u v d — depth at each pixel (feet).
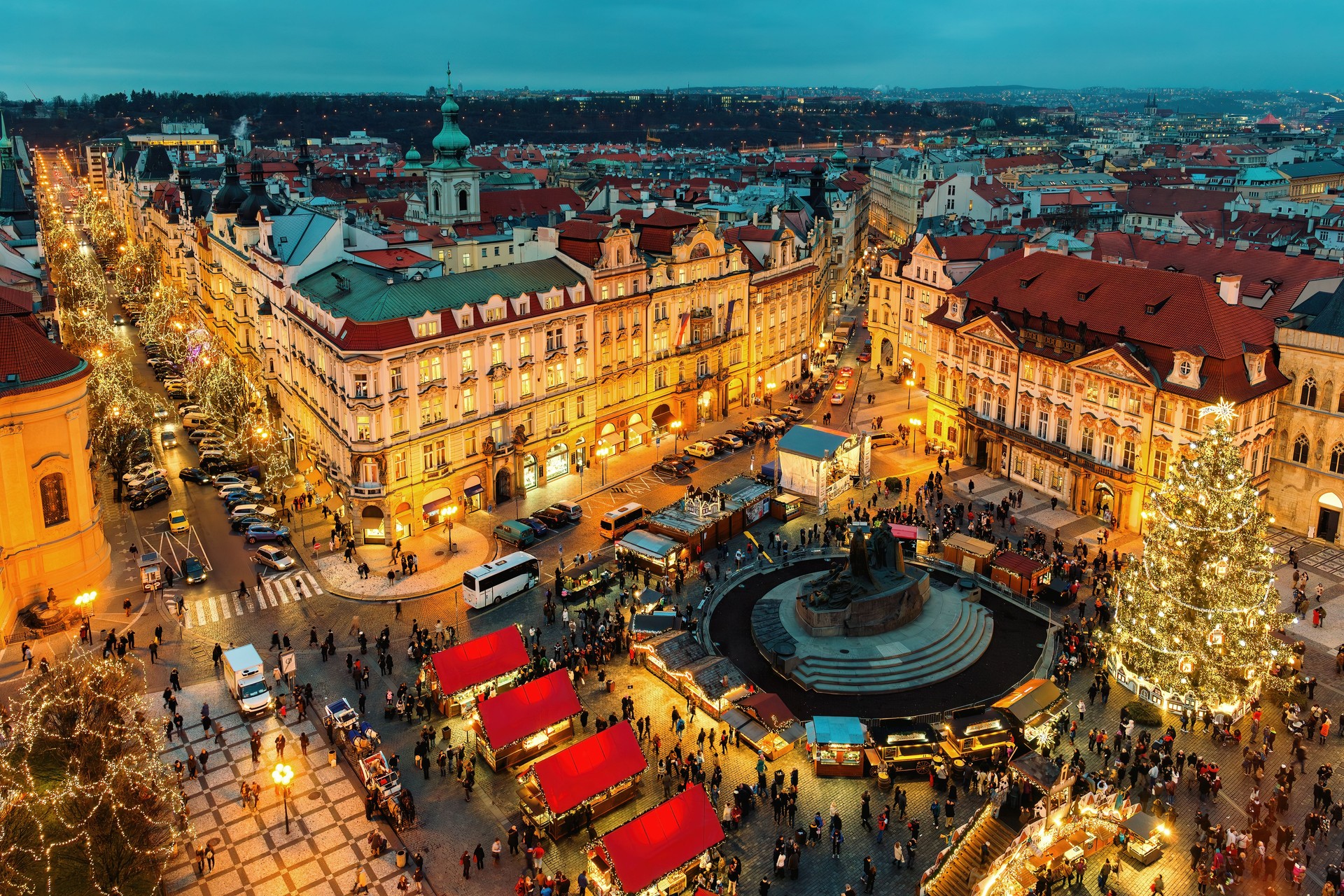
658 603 294.46
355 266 388.78
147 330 617.21
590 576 314.76
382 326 329.72
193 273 636.07
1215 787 219.20
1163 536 249.14
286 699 260.83
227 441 419.54
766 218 577.84
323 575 325.62
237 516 362.53
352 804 224.94
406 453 342.85
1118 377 341.62
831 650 272.31
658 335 440.45
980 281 421.59
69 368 301.43
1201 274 444.96
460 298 357.00
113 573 325.21
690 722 251.19
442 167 613.52
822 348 599.16
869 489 392.27
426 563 334.24
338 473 353.31
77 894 185.68
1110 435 350.84
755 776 231.91
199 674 271.49
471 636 289.53
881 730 238.68
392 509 342.85
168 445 444.96
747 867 203.31
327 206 645.10
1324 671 265.13
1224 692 241.76
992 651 278.87
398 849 210.18
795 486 382.42
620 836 190.39
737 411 496.23
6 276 433.07
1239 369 323.16
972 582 313.32
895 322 550.77
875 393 523.70
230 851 209.56
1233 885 194.49
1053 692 240.32
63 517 305.12
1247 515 237.66
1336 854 201.46
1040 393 378.32
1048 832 203.21
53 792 199.21
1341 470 327.88
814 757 230.68
